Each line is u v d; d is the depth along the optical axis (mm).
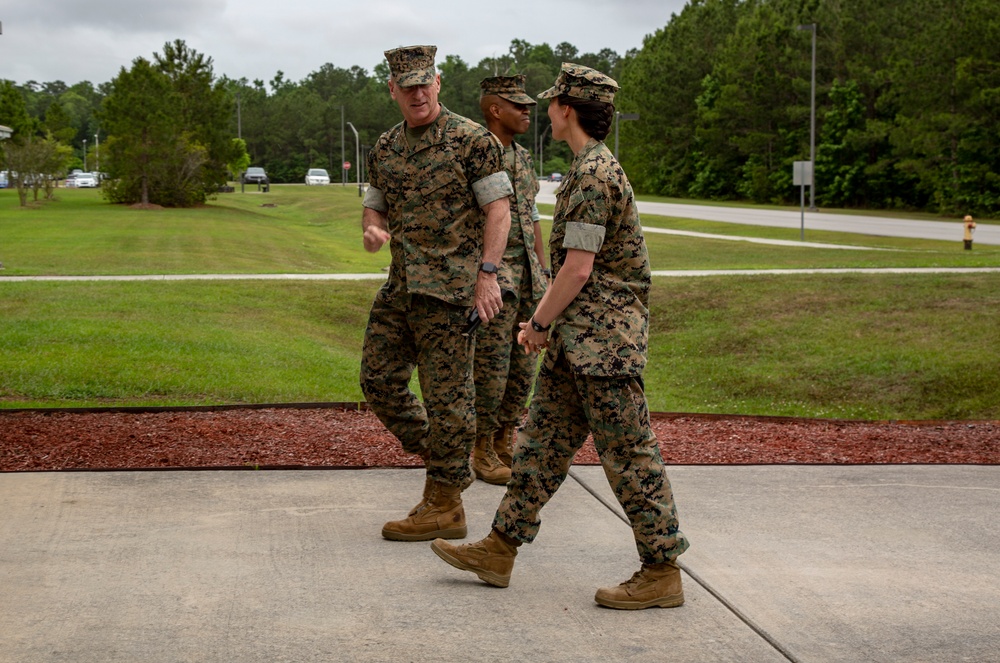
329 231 39812
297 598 3562
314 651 3119
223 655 3076
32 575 3719
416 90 4039
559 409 3592
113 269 18766
